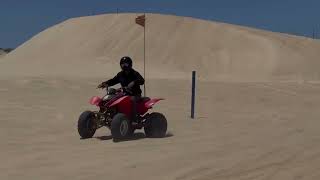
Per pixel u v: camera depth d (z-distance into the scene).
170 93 24.47
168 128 13.84
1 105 17.94
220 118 16.52
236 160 9.10
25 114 15.77
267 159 9.23
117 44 101.69
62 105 18.69
